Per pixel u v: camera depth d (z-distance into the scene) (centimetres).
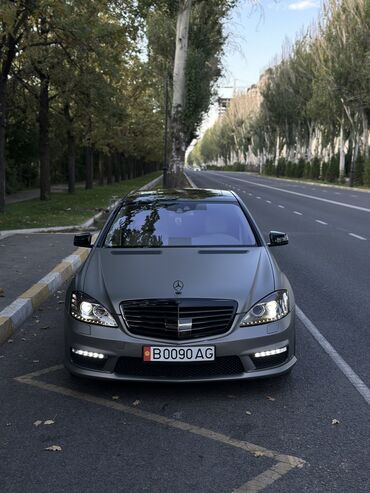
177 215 559
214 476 305
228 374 399
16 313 598
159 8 2464
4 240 1202
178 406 397
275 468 313
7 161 3416
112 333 399
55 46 2023
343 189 4288
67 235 1299
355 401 407
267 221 1773
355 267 966
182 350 391
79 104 2258
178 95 2530
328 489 293
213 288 413
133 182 5666
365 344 543
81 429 363
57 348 532
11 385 441
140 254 479
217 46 3028
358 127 4650
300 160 6919
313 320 630
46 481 301
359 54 4200
